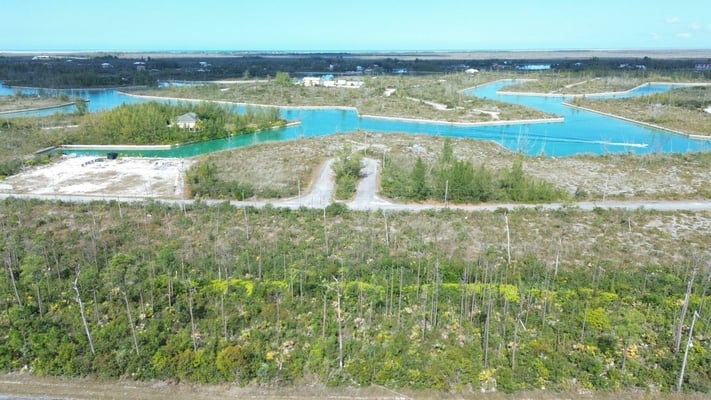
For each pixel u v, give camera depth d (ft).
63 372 98.78
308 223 168.96
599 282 131.75
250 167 241.55
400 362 101.19
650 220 177.78
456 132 374.63
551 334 111.04
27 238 154.30
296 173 230.27
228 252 147.13
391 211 182.19
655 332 113.09
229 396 94.32
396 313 118.83
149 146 310.86
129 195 202.08
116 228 163.84
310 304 121.49
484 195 197.16
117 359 99.76
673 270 140.15
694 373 99.45
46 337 106.42
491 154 285.43
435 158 266.36
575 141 346.33
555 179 233.96
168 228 165.17
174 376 97.91
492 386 97.09
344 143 296.92
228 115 364.38
